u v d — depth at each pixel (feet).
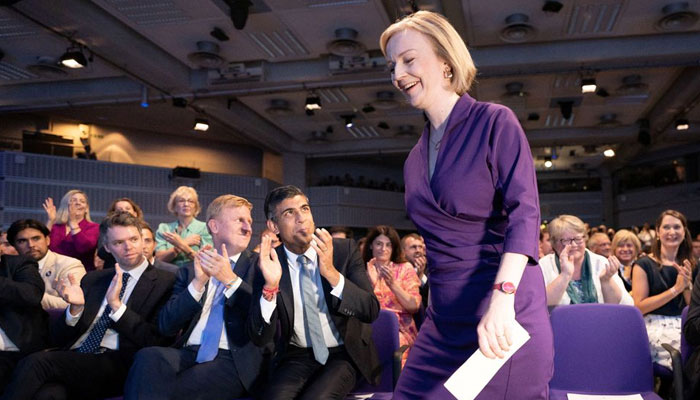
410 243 13.96
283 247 8.14
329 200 47.19
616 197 55.52
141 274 9.07
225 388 7.75
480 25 22.97
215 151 46.21
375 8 21.25
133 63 25.20
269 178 47.14
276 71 27.68
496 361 3.13
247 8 20.20
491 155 3.52
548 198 57.36
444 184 3.61
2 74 28.07
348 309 7.34
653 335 10.32
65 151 36.22
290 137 44.04
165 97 29.81
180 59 25.96
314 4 21.01
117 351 8.62
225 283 7.82
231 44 24.66
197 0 20.58
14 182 33.71
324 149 44.19
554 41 25.14
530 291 3.44
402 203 51.90
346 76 27.35
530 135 40.45
